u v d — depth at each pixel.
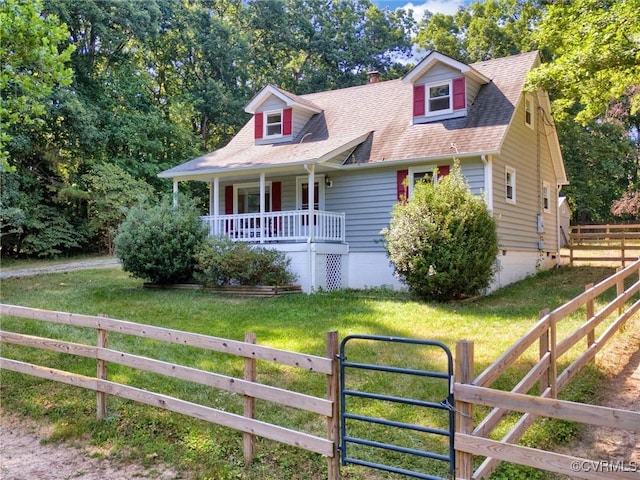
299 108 16.16
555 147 16.88
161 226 13.28
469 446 3.03
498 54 26.52
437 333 7.77
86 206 22.94
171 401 4.53
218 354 6.78
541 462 2.79
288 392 3.84
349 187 14.29
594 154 25.58
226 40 31.58
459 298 10.81
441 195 10.71
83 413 5.24
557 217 17.36
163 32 29.31
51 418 5.22
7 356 6.94
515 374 5.70
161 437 4.62
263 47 35.50
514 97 13.37
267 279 12.35
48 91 9.73
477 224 10.58
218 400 5.23
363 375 5.86
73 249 22.94
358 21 39.00
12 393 5.89
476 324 8.33
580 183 26.03
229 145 17.48
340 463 3.69
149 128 25.41
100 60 25.58
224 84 32.56
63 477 4.09
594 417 2.62
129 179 22.47
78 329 8.30
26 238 20.44
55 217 21.61
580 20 12.23
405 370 3.37
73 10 22.62
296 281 12.95
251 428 4.03
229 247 12.76
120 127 24.20
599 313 6.47
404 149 13.27
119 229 13.62
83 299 11.25
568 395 5.10
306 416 4.82
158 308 10.07
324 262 13.29
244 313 9.53
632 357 6.58
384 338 3.44
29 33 9.14
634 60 11.16
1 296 11.65
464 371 3.10
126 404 5.31
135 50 28.84
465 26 29.70
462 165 12.57
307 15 37.75
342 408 3.67
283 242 13.44
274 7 34.81
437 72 13.86
